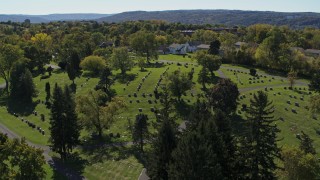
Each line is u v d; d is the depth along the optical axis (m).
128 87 121.44
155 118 95.62
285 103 105.94
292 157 53.88
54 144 73.94
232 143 51.28
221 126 51.69
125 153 76.75
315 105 90.94
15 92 119.00
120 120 95.38
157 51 192.62
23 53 150.12
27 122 98.06
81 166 71.44
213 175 41.06
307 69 147.38
